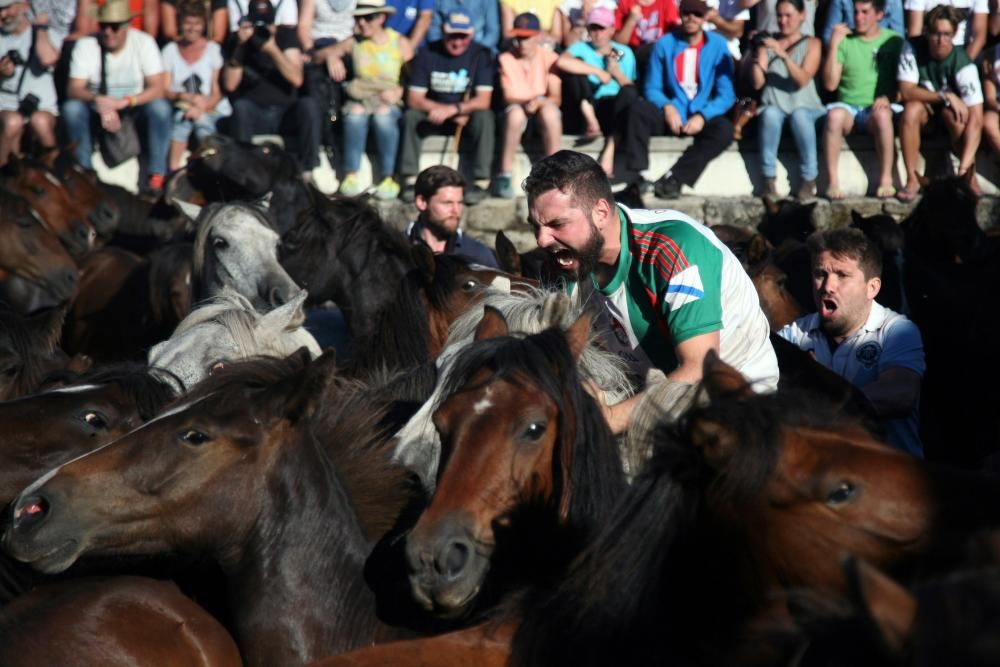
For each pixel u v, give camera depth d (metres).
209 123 17.14
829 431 4.16
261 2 16.89
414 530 4.62
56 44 17.22
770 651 3.59
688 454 4.15
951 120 17.27
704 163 17.36
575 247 5.82
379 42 16.86
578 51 17.38
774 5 17.80
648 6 17.92
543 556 4.86
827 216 17.27
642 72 18.12
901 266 11.66
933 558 3.86
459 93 16.84
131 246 15.55
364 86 16.83
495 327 5.60
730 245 12.32
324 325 13.15
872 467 3.98
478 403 4.77
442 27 16.97
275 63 16.81
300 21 17.27
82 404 6.01
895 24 17.70
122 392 6.14
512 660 4.34
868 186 17.95
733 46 18.16
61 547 4.92
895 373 7.56
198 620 5.26
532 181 5.83
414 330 8.20
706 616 4.20
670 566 4.22
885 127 17.27
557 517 4.86
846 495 3.96
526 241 17.08
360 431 5.72
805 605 3.59
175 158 17.23
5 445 5.88
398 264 10.78
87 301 13.27
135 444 5.06
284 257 10.91
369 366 8.31
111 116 16.89
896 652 2.90
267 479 5.14
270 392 5.14
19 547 4.91
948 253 12.80
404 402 6.50
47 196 14.88
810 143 17.44
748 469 4.00
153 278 11.84
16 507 4.97
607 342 6.21
